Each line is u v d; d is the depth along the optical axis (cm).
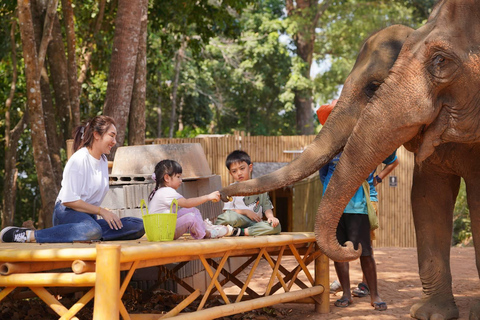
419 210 558
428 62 457
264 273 853
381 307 581
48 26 910
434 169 544
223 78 3159
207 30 1555
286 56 3058
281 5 3300
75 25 1717
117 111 877
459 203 1992
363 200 589
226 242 448
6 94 2070
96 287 339
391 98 461
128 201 618
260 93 3167
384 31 543
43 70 1179
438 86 457
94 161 510
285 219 1575
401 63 464
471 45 459
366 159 468
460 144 515
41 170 931
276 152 1404
